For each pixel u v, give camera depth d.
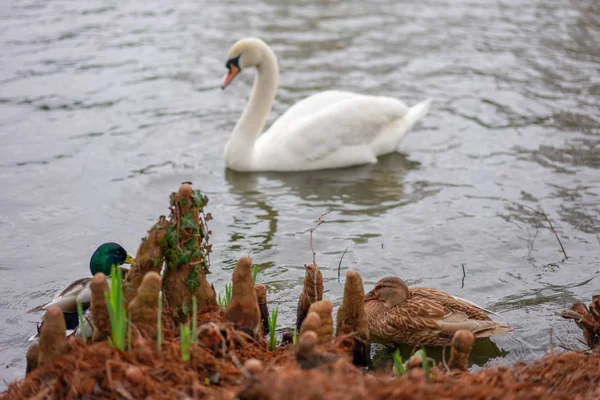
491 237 10.46
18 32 18.52
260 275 9.45
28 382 5.83
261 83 12.98
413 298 8.58
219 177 12.62
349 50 17.91
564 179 12.20
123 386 5.53
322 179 12.71
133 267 6.70
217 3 20.84
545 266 9.67
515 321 8.44
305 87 16.06
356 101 13.37
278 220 11.09
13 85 15.73
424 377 5.38
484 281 9.36
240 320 6.66
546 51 17.80
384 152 13.57
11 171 12.37
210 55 17.53
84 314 7.60
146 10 20.31
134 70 16.67
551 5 20.88
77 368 5.65
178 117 14.69
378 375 6.34
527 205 11.40
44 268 9.62
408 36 18.77
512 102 15.33
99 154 13.08
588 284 9.20
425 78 16.53
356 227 10.87
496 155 13.23
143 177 12.34
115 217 11.02
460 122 14.63
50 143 13.41
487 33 18.92
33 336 8.09
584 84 16.02
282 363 6.15
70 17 19.67
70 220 10.90
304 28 19.17
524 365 6.48
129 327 5.89
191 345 5.94
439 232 10.65
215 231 10.70
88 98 15.29
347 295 6.88
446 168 12.91
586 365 6.33
